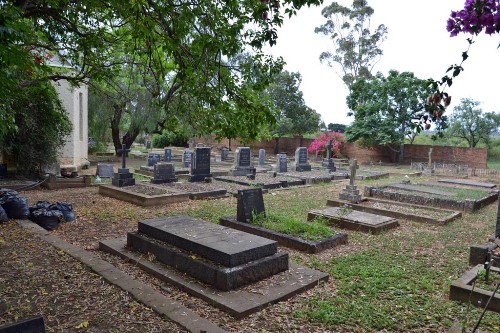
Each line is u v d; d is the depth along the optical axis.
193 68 4.75
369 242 8.30
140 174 20.02
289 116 39.53
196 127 5.30
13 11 3.53
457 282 5.37
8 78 4.19
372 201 13.01
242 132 4.88
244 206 8.77
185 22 4.72
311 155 35.69
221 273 5.18
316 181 18.62
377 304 5.07
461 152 30.33
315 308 4.87
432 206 12.52
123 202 12.20
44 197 12.56
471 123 34.91
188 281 5.43
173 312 4.42
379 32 39.09
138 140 52.03
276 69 5.32
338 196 14.43
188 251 5.91
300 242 7.48
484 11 2.43
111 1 4.96
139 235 6.79
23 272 5.52
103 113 25.78
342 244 8.02
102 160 27.20
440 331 4.38
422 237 8.86
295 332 4.25
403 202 12.85
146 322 4.21
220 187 14.93
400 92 30.52
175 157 30.19
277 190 15.94
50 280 5.27
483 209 12.56
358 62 40.22
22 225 8.17
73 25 6.45
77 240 7.74
